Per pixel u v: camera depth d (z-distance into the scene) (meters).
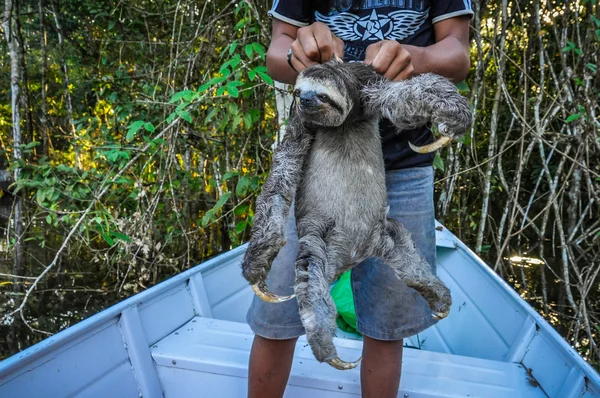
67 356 2.27
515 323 3.00
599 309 5.84
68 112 7.66
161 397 2.66
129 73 7.11
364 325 2.12
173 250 7.28
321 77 1.48
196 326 3.03
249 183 5.03
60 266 6.65
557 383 2.33
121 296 6.12
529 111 6.45
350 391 2.47
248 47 4.09
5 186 8.08
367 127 1.67
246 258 1.50
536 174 7.01
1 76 8.85
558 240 7.25
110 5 7.16
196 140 6.53
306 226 1.58
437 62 1.78
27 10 8.01
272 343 2.13
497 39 5.90
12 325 5.64
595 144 5.09
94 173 5.89
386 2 2.02
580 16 5.76
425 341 3.78
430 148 1.33
